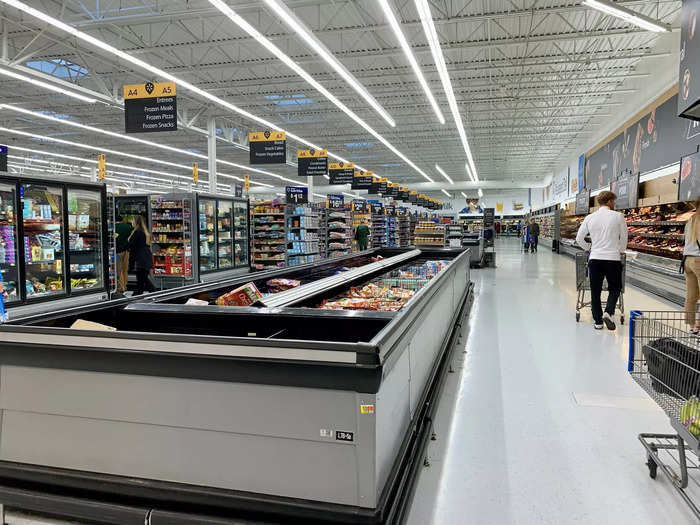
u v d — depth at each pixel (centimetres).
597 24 1009
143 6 878
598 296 589
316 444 167
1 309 470
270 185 4169
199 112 1564
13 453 199
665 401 225
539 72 1280
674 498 228
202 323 233
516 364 447
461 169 3634
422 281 420
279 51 842
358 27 932
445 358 383
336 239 1736
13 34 1030
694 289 552
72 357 186
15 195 572
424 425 254
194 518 176
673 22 986
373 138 2244
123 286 913
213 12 834
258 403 170
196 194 960
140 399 182
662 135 1084
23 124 1856
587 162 2062
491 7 943
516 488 238
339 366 159
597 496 230
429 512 219
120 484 186
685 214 940
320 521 167
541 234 3481
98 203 710
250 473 174
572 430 303
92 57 1153
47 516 209
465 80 1430
